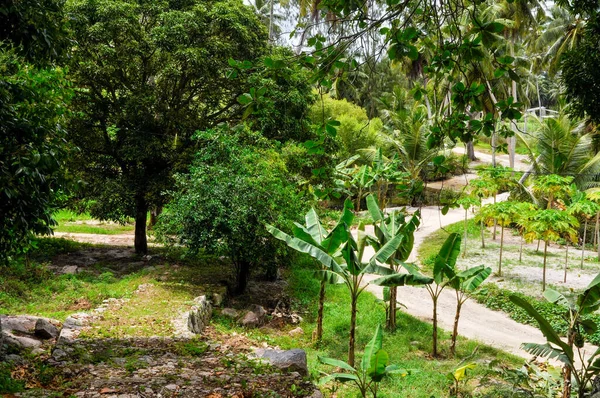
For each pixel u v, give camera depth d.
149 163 19.67
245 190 14.56
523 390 8.12
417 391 9.38
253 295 16.31
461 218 31.86
